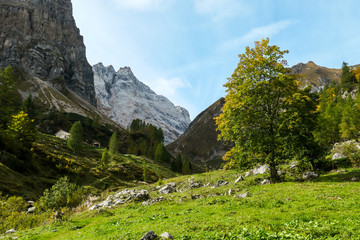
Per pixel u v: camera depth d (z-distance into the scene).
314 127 29.44
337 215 12.14
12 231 22.97
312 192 18.81
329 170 30.72
